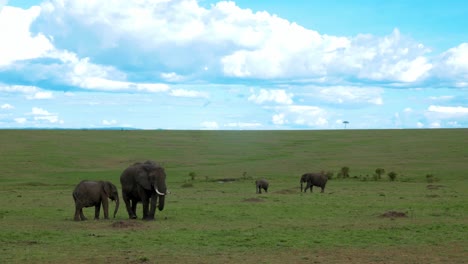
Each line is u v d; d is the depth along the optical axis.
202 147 130.38
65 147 121.94
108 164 98.06
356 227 26.47
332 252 20.11
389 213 31.14
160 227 26.56
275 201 41.38
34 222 28.67
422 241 22.28
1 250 20.41
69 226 27.00
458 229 25.50
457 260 18.70
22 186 62.91
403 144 130.62
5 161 96.25
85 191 29.36
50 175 79.62
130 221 28.02
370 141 141.38
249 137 160.00
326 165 94.06
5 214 32.78
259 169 88.00
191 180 71.12
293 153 117.88
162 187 29.19
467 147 117.75
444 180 69.19
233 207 36.25
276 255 19.56
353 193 50.50
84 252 20.02
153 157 109.50
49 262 18.31
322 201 41.25
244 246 21.28
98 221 28.94
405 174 77.50
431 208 35.44
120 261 18.47
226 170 86.56
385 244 21.64
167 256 19.33
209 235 23.75
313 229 25.75
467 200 41.62
